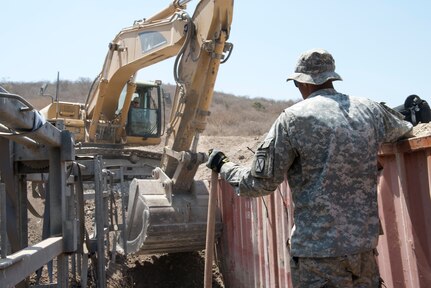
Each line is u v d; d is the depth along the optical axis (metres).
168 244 6.73
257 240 5.90
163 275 7.60
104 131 12.94
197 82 7.10
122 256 7.70
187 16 7.43
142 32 9.80
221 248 6.90
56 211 3.78
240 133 30.89
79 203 5.48
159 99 14.06
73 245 3.74
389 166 3.50
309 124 2.77
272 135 2.85
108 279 6.96
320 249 2.65
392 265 3.53
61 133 3.78
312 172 2.76
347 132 2.76
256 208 5.92
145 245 6.64
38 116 3.09
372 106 2.96
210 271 3.31
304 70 2.99
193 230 6.68
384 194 3.57
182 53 7.32
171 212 6.65
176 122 7.22
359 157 2.76
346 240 2.65
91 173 6.01
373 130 2.88
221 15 6.93
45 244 3.33
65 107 13.49
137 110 13.68
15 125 2.87
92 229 9.02
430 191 3.06
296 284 2.82
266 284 5.66
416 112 4.03
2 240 2.71
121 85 12.01
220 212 6.89
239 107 53.22
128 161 13.38
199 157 6.83
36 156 3.90
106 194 7.41
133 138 13.59
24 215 4.33
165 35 8.76
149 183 6.99
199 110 7.04
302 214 2.78
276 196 5.38
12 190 3.67
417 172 3.19
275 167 2.81
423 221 3.16
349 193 2.72
